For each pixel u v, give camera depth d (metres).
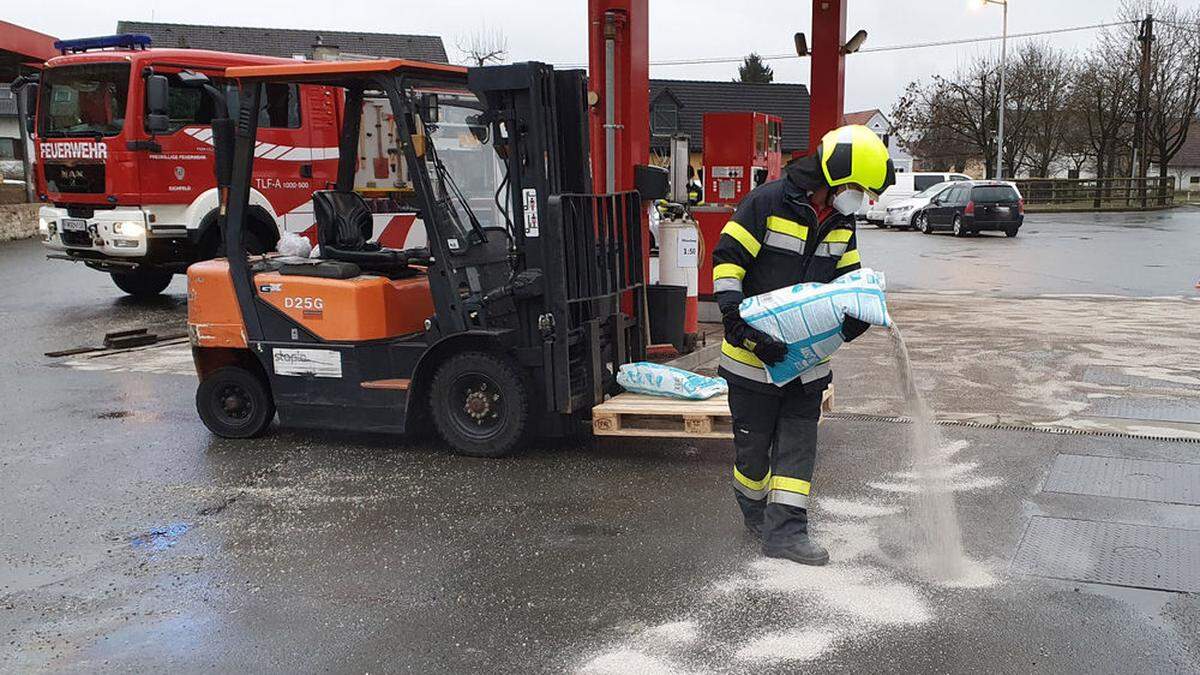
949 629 3.56
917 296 13.07
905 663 3.33
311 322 5.96
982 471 5.31
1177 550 4.21
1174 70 45.22
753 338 3.94
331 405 6.02
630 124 7.35
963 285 14.70
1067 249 21.39
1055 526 4.51
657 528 4.64
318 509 5.03
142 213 11.41
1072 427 6.08
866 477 5.29
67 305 12.80
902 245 23.03
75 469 5.78
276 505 5.10
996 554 4.22
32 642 3.65
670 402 5.71
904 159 60.81
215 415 6.41
